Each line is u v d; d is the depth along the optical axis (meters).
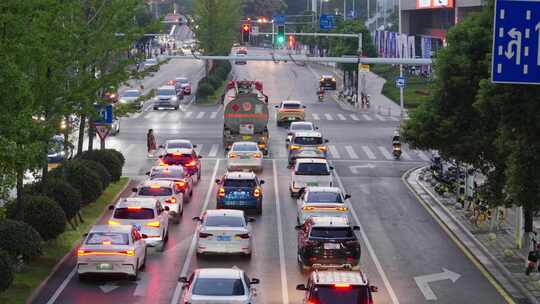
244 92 77.44
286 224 45.34
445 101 43.66
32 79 34.38
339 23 159.50
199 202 51.06
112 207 39.78
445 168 60.94
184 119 95.00
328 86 136.00
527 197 31.67
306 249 34.28
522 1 25.17
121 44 47.59
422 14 154.00
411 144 45.00
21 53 28.73
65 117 45.22
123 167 63.38
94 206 47.88
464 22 43.50
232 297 25.19
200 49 155.00
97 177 47.22
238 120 70.62
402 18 154.88
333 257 34.03
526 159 31.20
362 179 60.38
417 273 35.66
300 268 35.81
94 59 44.75
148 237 38.22
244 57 94.06
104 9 46.16
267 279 34.03
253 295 26.89
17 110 28.27
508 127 31.69
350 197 50.47
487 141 41.34
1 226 32.62
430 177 59.47
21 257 32.72
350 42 133.62
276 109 101.31
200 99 116.12
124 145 74.38
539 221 46.16
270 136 82.94
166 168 51.66
